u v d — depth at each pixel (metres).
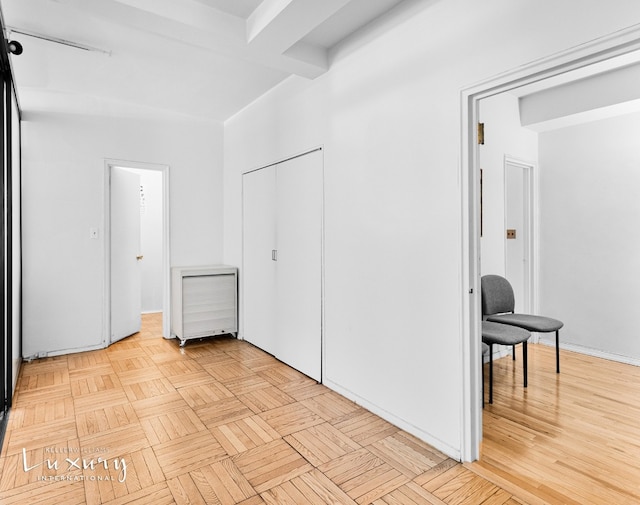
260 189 3.93
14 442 2.17
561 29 1.55
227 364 3.54
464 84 1.92
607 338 3.64
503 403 2.67
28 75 3.38
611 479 1.84
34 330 3.64
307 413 2.54
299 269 3.31
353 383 2.72
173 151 4.42
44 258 3.69
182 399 2.76
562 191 3.94
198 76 3.42
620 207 3.55
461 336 1.97
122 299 4.34
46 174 3.70
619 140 3.56
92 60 3.10
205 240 4.66
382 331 2.46
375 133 2.48
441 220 2.06
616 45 1.42
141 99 4.01
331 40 2.75
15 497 1.71
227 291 4.37
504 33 1.75
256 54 2.64
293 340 3.41
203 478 1.85
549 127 3.90
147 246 6.00
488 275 3.43
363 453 2.07
